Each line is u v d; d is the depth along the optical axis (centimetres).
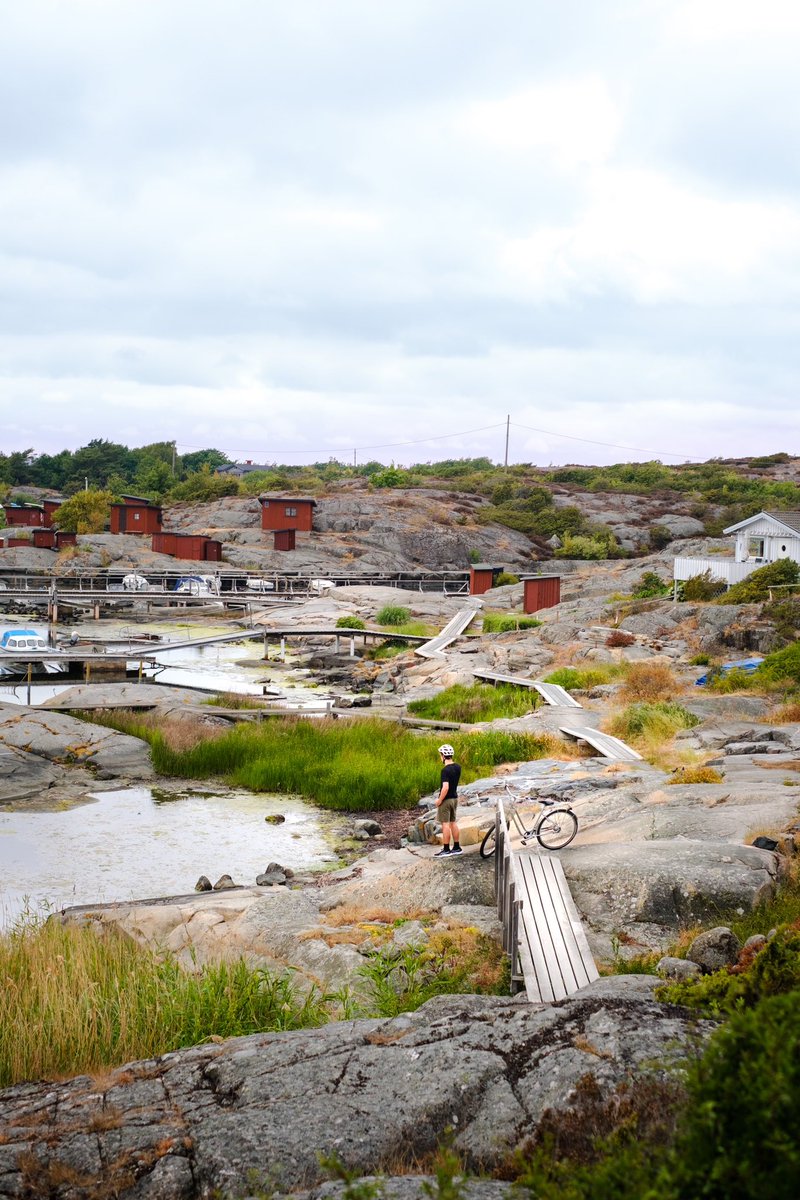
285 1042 759
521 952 1042
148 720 2975
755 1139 374
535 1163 488
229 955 1239
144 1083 716
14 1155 620
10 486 15138
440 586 8075
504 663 4159
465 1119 628
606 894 1223
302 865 1870
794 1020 399
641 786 1861
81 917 1428
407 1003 1008
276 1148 607
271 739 2778
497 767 2456
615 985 866
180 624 5972
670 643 4303
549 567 8744
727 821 1459
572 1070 643
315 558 8394
